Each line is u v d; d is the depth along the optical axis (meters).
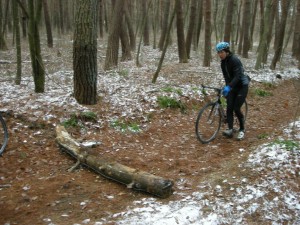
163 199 4.26
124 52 16.39
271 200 4.25
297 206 4.17
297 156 5.21
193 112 8.48
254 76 13.58
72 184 4.62
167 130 7.12
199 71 13.48
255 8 24.56
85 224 3.66
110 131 6.65
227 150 6.10
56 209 4.00
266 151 5.44
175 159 5.65
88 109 7.16
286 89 12.43
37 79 7.93
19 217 3.81
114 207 4.06
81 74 7.28
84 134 6.39
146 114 7.61
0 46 18.83
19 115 6.49
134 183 4.44
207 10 14.61
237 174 4.86
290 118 8.36
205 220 3.80
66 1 30.59
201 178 4.88
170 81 11.22
